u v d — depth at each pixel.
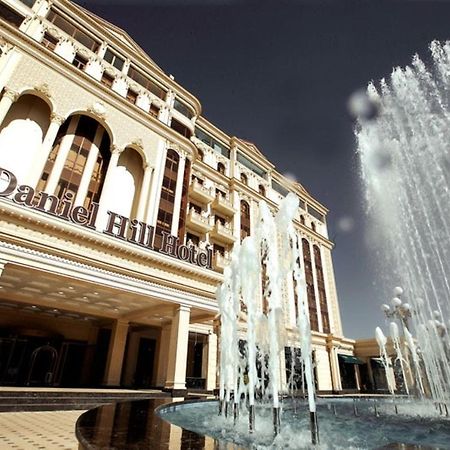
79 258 10.30
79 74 16.30
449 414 9.41
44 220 9.70
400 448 3.39
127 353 17.48
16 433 5.45
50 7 16.92
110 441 2.65
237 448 2.50
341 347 29.59
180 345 11.97
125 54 19.92
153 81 21.14
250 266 6.53
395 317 14.49
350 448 3.97
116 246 11.23
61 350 15.72
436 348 13.39
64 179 15.31
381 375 29.34
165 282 12.37
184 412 6.96
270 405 10.24
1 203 9.01
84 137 16.73
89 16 18.91
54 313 15.47
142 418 3.99
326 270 34.06
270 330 5.37
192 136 23.73
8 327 14.33
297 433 4.90
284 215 5.51
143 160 18.25
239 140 29.62
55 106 15.05
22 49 14.60
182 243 18.25
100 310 15.36
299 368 21.36
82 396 9.55
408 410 10.67
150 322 16.69
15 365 14.08
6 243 9.02
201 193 22.47
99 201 16.12
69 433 5.67
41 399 8.78
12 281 11.65
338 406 11.77
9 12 15.22
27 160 14.35
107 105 17.31
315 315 29.09
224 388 7.21
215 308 13.69
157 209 17.41
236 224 24.61
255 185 29.67
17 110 14.82
